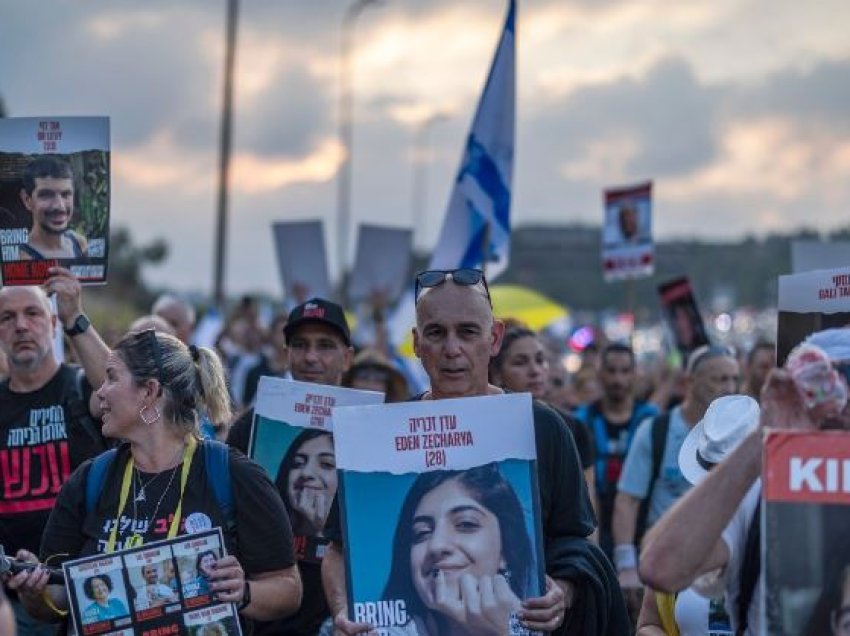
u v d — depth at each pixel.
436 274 5.02
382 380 9.09
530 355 7.73
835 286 4.51
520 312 17.67
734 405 4.52
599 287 72.94
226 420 5.22
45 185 6.33
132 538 4.88
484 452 4.70
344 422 4.69
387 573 4.63
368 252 16.59
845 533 3.52
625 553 8.16
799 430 3.57
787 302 4.60
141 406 4.93
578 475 5.10
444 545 4.64
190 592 4.68
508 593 4.63
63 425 6.62
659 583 3.70
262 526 4.94
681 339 12.83
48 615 5.02
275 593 4.94
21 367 6.55
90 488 4.97
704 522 3.70
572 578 4.93
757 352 11.02
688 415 8.20
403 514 4.66
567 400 11.82
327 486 6.35
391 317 15.82
